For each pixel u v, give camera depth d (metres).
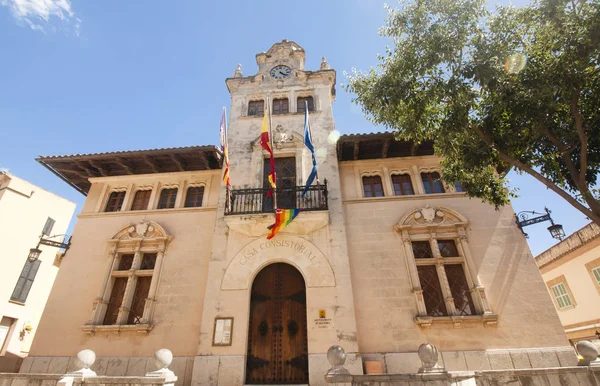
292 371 9.26
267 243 10.84
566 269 18.22
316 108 13.87
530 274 10.21
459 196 11.70
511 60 7.12
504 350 9.23
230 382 8.87
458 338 9.48
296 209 10.56
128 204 12.95
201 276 11.12
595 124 7.24
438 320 9.61
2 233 16.69
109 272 11.38
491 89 7.10
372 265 10.73
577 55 6.48
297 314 10.05
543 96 6.42
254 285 10.55
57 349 10.33
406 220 11.40
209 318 9.78
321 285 10.05
